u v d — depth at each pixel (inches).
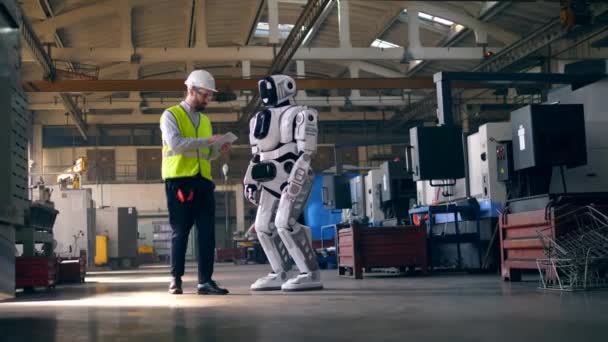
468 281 275.0
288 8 999.0
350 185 624.1
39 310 183.5
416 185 468.4
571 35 789.2
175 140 243.3
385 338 106.0
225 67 1280.8
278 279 261.1
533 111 307.6
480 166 383.2
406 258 345.1
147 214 1390.3
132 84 911.0
